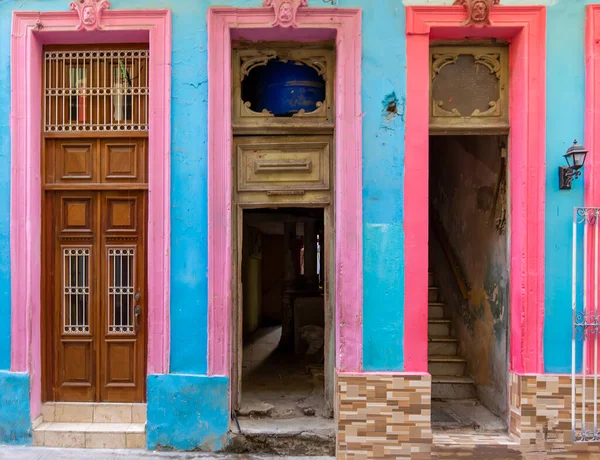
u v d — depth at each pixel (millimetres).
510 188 3818
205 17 3689
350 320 3619
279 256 9906
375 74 3654
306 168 3871
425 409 3588
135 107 3918
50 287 3934
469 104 3873
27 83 3754
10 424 3738
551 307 3596
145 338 3900
